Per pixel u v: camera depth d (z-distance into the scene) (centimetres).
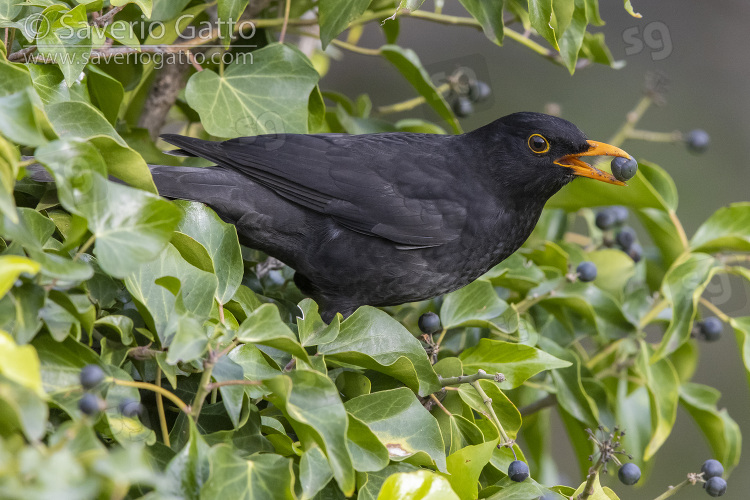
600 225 896
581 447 791
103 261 408
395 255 789
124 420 438
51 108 535
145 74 767
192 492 412
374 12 847
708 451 1471
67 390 425
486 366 638
